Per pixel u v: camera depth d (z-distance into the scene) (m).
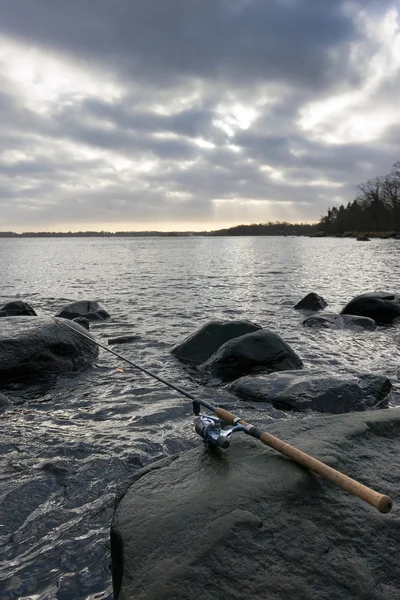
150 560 2.25
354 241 97.94
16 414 5.39
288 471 2.79
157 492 2.76
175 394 6.09
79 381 6.68
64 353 7.26
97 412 5.44
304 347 8.76
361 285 20.52
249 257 44.22
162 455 4.32
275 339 7.38
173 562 2.21
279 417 5.24
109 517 3.32
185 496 2.66
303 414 5.31
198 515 2.47
